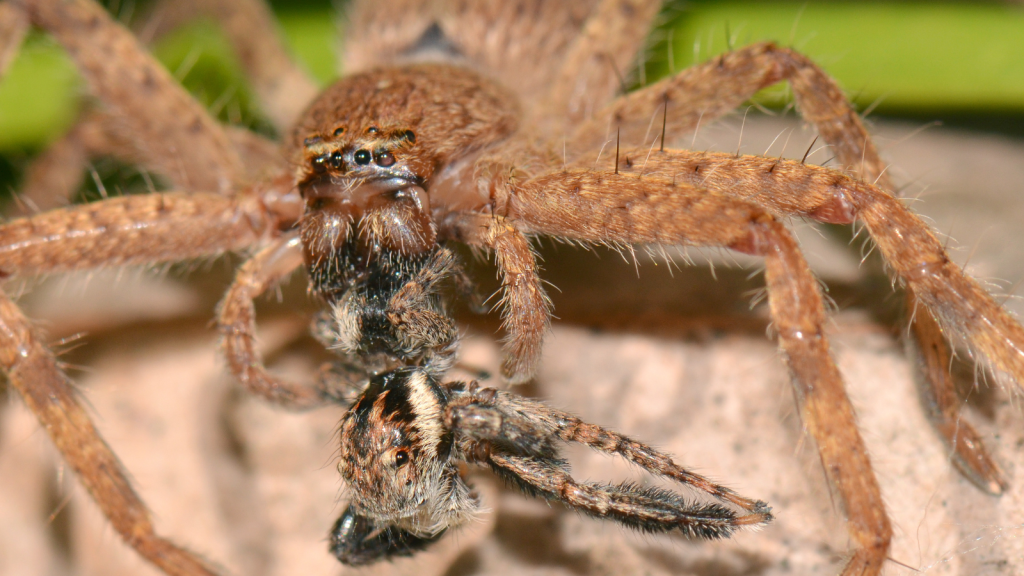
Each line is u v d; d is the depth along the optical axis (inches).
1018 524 3.5
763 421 3.6
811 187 3.4
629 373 3.7
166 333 3.8
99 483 3.5
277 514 3.7
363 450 3.4
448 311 3.5
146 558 3.5
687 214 3.4
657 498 3.3
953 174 3.9
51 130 4.0
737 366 3.7
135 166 4.0
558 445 3.4
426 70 3.8
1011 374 3.4
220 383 3.8
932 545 3.5
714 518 3.3
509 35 3.9
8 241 3.6
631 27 3.8
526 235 3.6
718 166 3.5
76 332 3.9
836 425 3.3
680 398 3.7
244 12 4.0
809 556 3.5
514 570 3.6
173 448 3.8
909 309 3.5
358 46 4.0
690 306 3.7
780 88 3.7
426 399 3.4
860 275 3.7
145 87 3.8
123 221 3.6
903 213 3.4
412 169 3.5
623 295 3.7
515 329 3.4
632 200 3.4
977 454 3.5
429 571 3.6
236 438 3.8
